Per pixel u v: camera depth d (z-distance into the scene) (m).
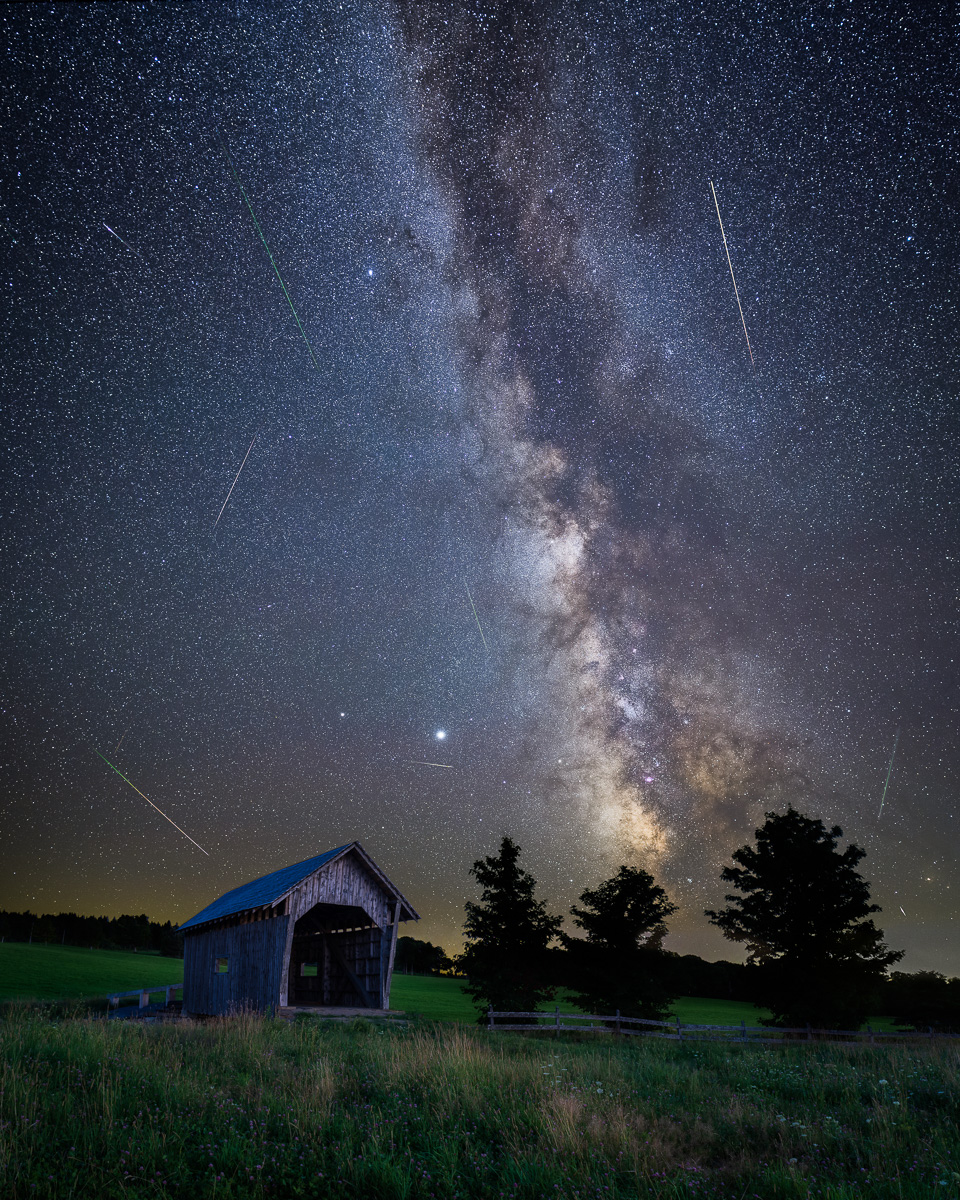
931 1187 6.07
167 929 110.44
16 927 97.75
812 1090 10.98
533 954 30.27
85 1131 6.77
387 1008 23.17
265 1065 10.79
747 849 34.03
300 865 25.09
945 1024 38.47
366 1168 6.36
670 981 30.44
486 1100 9.14
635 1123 8.16
